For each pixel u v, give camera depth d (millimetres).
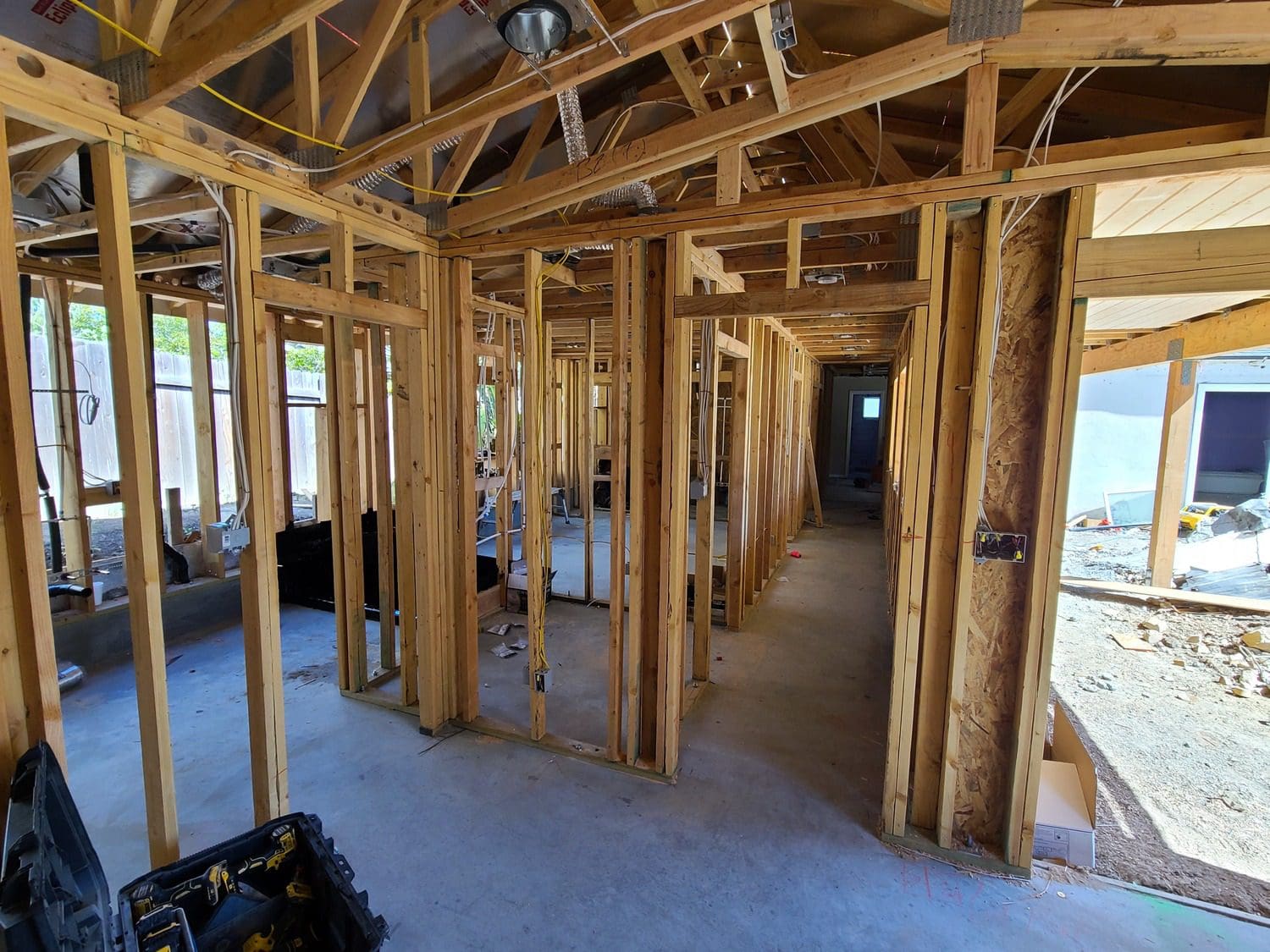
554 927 1862
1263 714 3193
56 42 1989
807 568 6109
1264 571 5395
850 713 3215
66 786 1403
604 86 2855
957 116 2705
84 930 1089
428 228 2732
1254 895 1990
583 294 4285
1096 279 1839
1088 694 3428
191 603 4215
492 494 5809
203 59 1426
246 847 1732
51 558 3820
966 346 2082
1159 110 2275
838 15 2281
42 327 4547
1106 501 7922
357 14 2238
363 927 1482
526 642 4137
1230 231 1718
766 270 3209
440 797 2471
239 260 1931
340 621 3334
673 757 2602
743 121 1957
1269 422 9594
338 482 3264
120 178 1604
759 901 1966
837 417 14016
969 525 2057
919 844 2203
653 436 2596
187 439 7016
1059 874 2088
